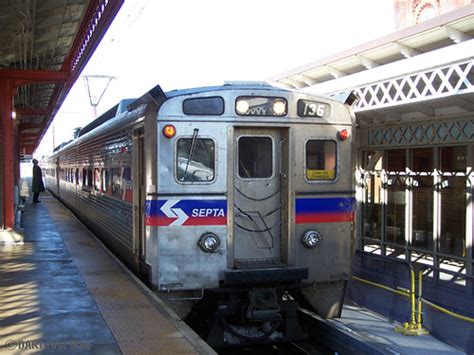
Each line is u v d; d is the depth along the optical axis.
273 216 6.93
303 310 8.08
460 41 8.30
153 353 4.63
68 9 10.59
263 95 6.71
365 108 9.75
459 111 9.52
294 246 6.83
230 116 6.60
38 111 22.44
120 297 6.54
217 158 6.56
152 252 6.46
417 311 9.09
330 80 11.28
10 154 11.26
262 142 6.89
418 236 11.10
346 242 7.12
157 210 6.38
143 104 6.97
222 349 7.71
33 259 9.18
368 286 11.67
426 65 8.14
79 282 7.37
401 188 11.68
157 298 6.49
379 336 8.13
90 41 10.63
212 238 6.47
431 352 7.53
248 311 6.60
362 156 12.91
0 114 11.38
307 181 6.91
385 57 10.09
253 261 6.84
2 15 9.83
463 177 9.78
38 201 23.41
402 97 8.80
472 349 7.66
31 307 6.08
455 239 10.01
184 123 6.46
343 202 7.09
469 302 9.34
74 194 17.22
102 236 11.29
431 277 10.49
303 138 6.89
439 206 10.38
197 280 6.47
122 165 8.46
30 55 13.90
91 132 12.88
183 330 5.29
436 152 10.41
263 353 7.77
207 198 6.52
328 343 7.53
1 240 10.96
